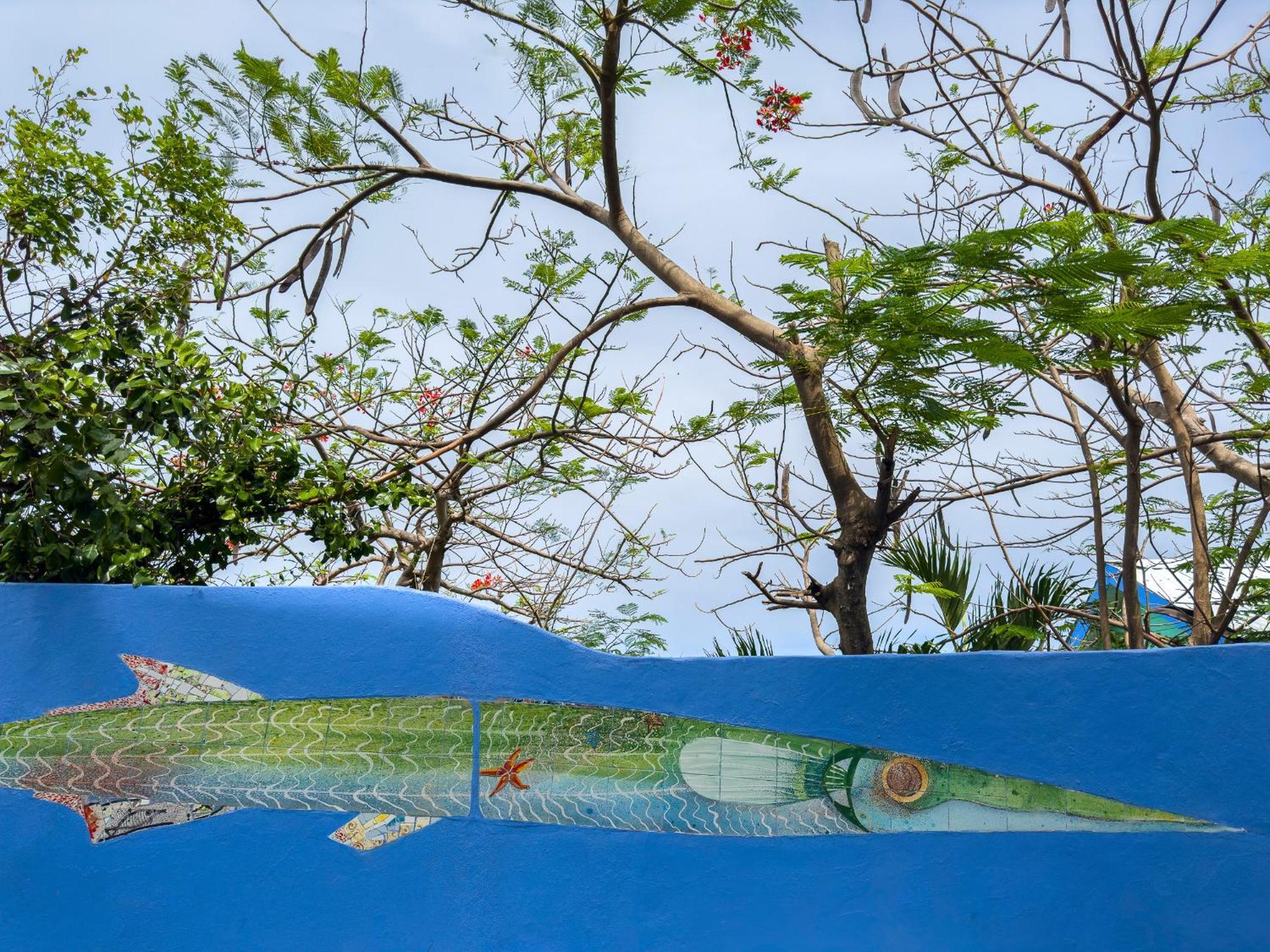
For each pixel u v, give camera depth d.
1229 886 4.25
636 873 4.50
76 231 6.32
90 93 6.57
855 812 4.47
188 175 6.69
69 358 5.49
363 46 6.97
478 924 4.51
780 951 4.38
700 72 7.53
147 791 4.71
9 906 4.62
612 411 7.11
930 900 4.37
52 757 4.76
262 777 4.71
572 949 4.46
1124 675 4.45
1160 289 5.46
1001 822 4.41
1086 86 7.08
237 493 5.82
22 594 4.92
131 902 4.61
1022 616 7.61
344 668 4.79
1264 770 4.30
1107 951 4.27
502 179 7.93
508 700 4.70
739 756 4.56
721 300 7.15
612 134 7.29
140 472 6.07
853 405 5.90
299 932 4.56
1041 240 5.05
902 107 7.54
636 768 4.59
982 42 7.63
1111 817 4.36
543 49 7.56
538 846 4.56
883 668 4.57
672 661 4.67
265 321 7.40
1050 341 5.77
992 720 4.48
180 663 4.83
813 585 6.54
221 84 6.88
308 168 7.49
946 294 5.23
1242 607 7.10
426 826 4.62
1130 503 6.16
